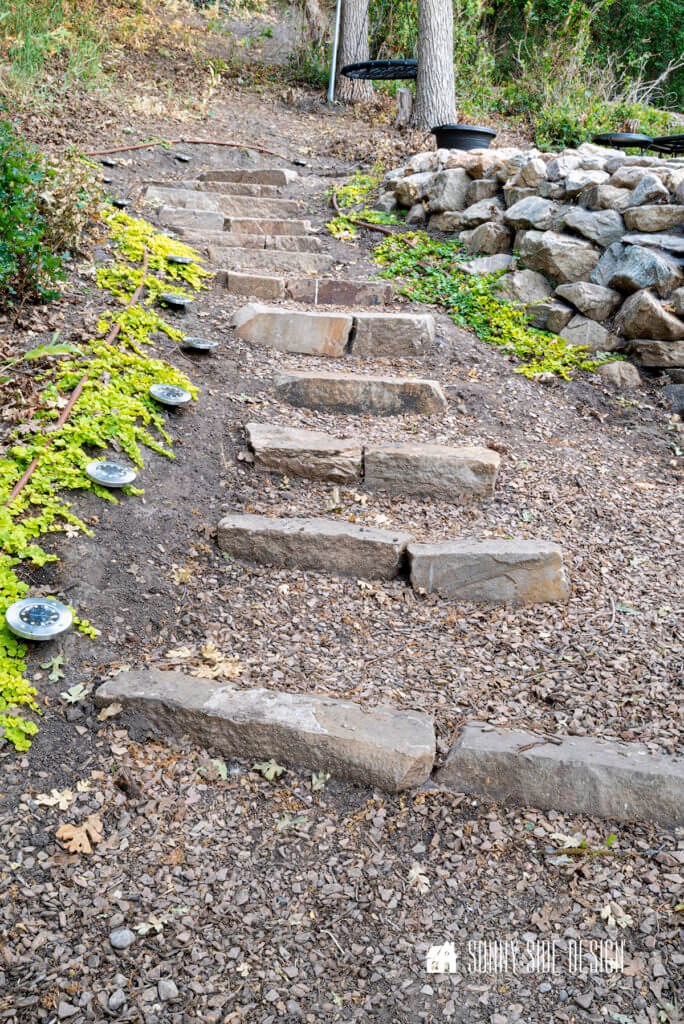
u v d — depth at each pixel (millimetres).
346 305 5957
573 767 2508
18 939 2043
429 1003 1979
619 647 3111
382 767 2539
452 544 3537
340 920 2180
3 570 2916
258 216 7652
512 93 11531
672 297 5254
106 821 2369
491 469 4055
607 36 15961
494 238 6496
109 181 7355
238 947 2092
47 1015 1889
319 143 9914
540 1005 1970
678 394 5184
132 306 4898
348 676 2934
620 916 2176
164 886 2221
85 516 3334
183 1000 1952
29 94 8617
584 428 4859
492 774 2545
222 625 3100
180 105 10266
